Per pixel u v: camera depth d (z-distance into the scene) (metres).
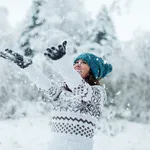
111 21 19.88
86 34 18.39
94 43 17.86
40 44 15.45
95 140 9.13
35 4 18.12
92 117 2.38
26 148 7.47
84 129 2.36
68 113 2.35
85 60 2.49
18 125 11.04
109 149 8.02
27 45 16.41
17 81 13.78
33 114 13.00
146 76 17.05
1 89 13.34
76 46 16.23
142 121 15.48
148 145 8.75
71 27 17.58
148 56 18.59
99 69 2.54
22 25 17.67
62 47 2.07
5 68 13.61
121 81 16.78
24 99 13.75
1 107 12.81
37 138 8.76
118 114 15.34
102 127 11.35
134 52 19.11
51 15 17.41
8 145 7.66
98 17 19.75
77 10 18.22
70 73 2.12
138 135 10.63
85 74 2.50
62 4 17.66
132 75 17.09
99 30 19.02
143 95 16.42
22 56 2.37
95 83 2.54
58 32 15.78
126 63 17.75
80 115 2.35
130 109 15.98
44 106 13.41
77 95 2.24
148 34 19.83
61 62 2.08
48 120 12.05
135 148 8.26
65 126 2.36
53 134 2.42
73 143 2.33
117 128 11.54
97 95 2.40
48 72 13.59
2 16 17.53
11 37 15.98
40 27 17.00
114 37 19.83
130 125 13.16
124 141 9.28
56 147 2.34
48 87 2.41
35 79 2.40
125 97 16.25
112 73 16.91
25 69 2.39
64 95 2.39
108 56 17.77
